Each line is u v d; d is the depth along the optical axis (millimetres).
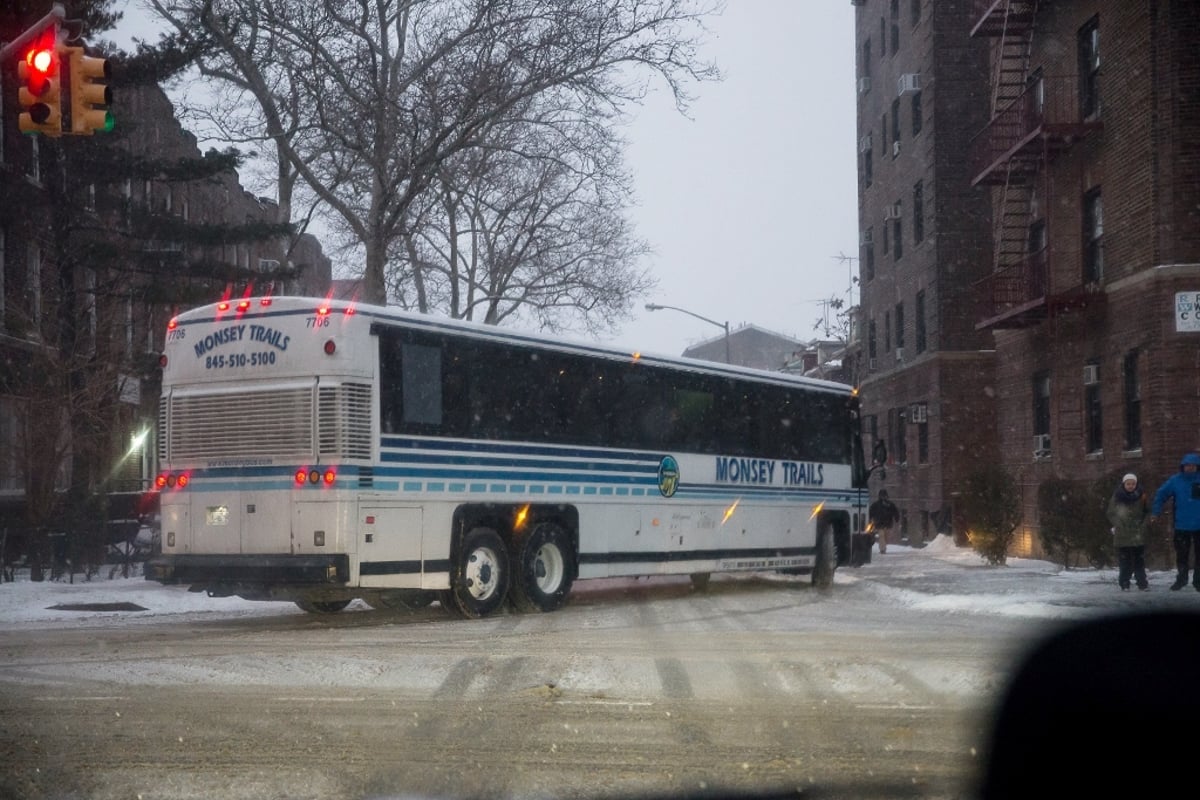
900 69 43219
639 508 18750
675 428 19594
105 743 7805
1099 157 25531
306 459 14438
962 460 38406
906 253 42625
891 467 44469
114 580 22922
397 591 16750
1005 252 29719
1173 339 22859
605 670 10797
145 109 39906
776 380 21969
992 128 30453
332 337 14484
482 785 6777
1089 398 26203
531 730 8242
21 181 29672
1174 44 23156
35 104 14977
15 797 6562
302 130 29984
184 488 15172
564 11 28203
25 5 25531
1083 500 23641
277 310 14789
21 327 24641
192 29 28281
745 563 20828
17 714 8766
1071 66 27047
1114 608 16078
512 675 10531
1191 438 22672
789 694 9656
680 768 7168
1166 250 23016
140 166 28844
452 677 10445
